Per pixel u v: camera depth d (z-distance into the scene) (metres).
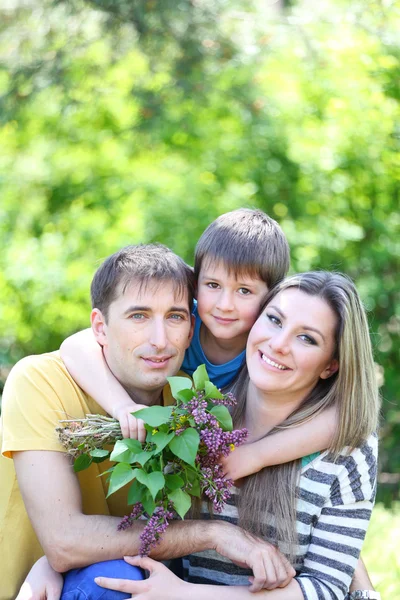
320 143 6.96
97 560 2.59
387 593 3.83
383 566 4.21
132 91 7.26
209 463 2.56
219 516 2.78
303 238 6.83
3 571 2.79
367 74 6.77
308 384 2.74
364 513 2.73
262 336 2.70
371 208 7.19
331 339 2.68
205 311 3.03
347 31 6.79
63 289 7.05
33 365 2.83
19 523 2.82
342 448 2.70
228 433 2.50
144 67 7.57
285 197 7.20
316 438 2.69
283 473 2.71
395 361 7.38
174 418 2.50
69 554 2.59
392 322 7.35
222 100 7.25
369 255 7.13
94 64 7.41
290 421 2.75
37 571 2.70
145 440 2.56
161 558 2.63
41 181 8.25
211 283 3.02
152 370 2.78
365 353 2.73
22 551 2.82
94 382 2.79
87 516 2.62
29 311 7.17
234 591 2.57
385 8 6.74
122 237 7.12
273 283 3.04
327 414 2.73
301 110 7.10
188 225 7.02
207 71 7.03
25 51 7.19
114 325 2.78
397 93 6.83
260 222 3.08
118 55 7.26
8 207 7.98
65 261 7.21
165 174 7.51
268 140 7.22
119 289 2.77
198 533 2.61
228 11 6.93
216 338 3.12
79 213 7.72
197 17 6.80
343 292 2.69
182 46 6.84
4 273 7.09
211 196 7.16
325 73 6.89
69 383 2.84
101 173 8.06
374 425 2.75
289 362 2.66
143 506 2.55
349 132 6.85
